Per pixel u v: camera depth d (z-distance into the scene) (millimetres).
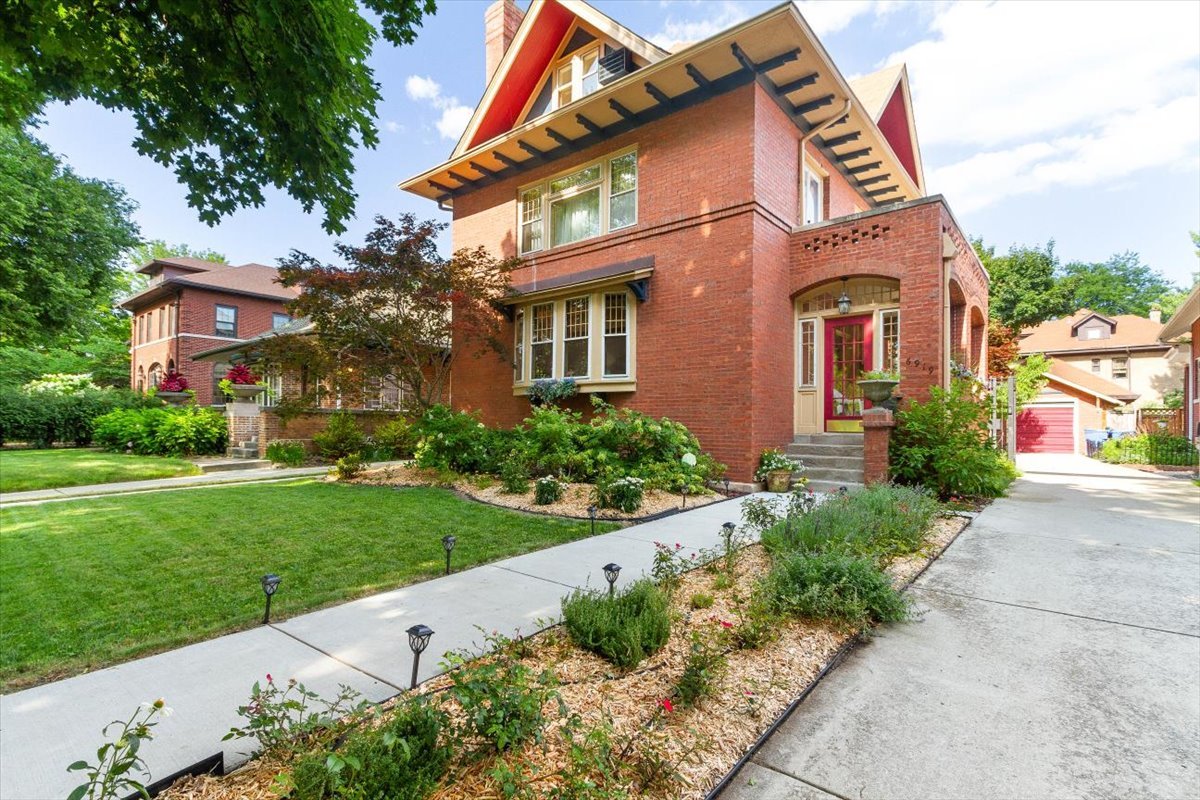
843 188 12547
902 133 14570
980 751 2236
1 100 3734
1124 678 2826
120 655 2883
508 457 8766
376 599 3762
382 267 10242
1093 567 4754
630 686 2580
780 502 7098
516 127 11891
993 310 25406
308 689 2512
